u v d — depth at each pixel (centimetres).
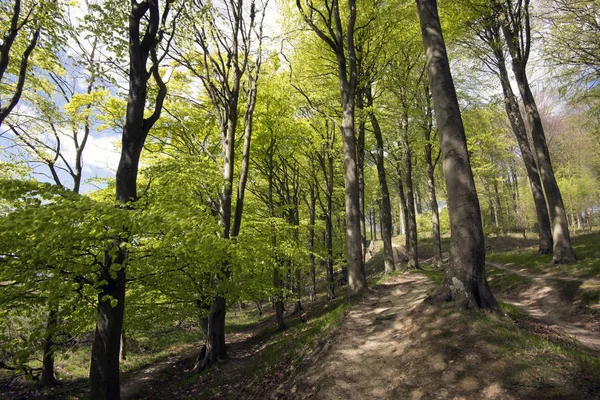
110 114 1060
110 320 563
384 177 1730
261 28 1137
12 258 454
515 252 2255
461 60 1745
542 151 1451
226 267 904
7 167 948
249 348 1241
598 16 1153
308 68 1502
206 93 1262
